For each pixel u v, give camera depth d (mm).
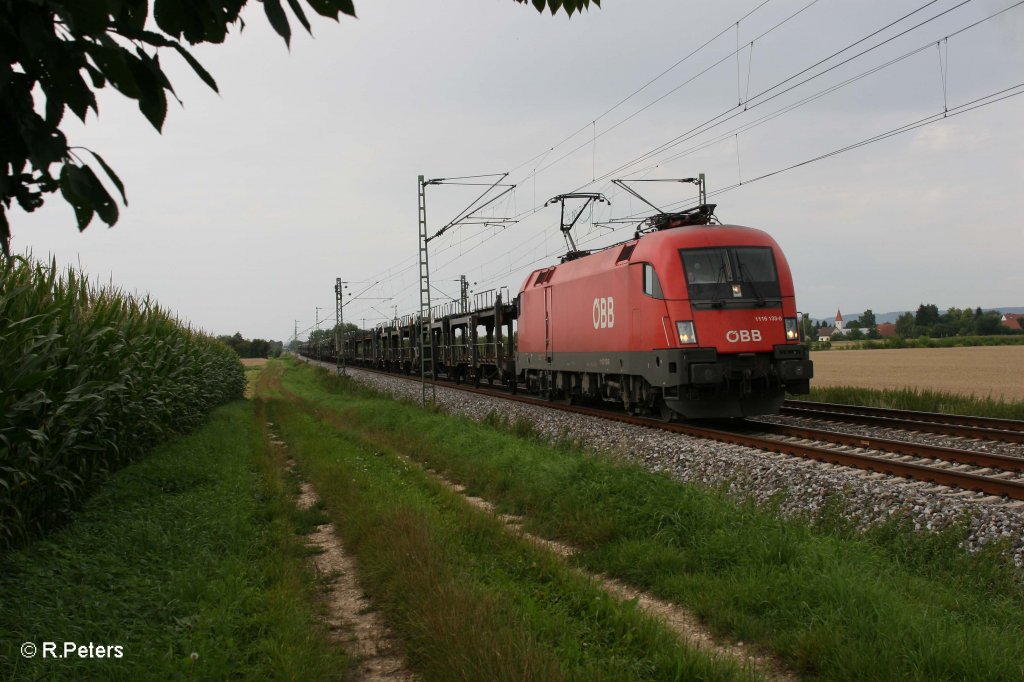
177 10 1800
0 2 1624
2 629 4379
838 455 10859
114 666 4164
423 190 26312
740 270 15484
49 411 6832
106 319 9078
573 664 4430
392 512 8258
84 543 6680
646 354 16109
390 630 5578
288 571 6613
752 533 6871
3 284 6223
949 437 13469
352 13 1827
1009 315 126312
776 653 4898
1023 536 6504
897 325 131500
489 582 6062
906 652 4418
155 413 12109
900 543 6750
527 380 26812
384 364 58188
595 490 8742
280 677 4301
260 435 17750
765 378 15328
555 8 2629
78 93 1750
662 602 6102
